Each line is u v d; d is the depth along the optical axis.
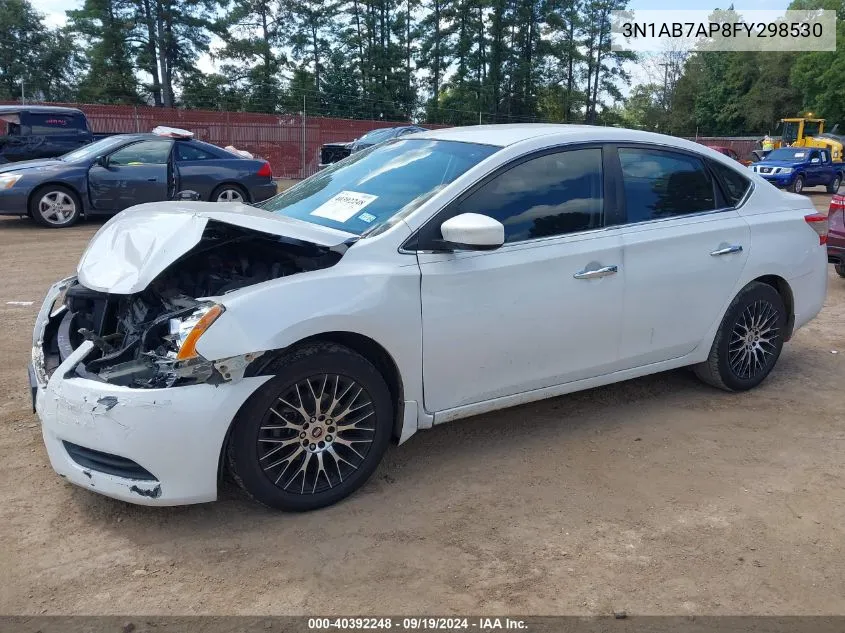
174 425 2.84
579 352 3.93
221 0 44.84
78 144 14.37
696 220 4.36
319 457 3.22
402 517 3.24
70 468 3.03
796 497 3.49
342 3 47.97
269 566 2.87
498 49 48.56
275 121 27.84
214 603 2.64
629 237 4.02
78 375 3.02
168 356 2.93
